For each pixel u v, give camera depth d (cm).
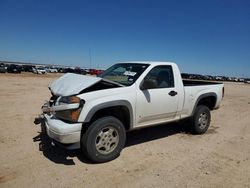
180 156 502
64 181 382
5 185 364
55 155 480
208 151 537
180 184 385
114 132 467
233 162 480
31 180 381
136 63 577
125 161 467
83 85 444
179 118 605
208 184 389
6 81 2298
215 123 835
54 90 478
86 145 437
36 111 869
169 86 573
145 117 520
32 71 5588
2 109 885
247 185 390
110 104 453
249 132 727
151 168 440
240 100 1666
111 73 581
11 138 567
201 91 650
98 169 429
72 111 425
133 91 493
